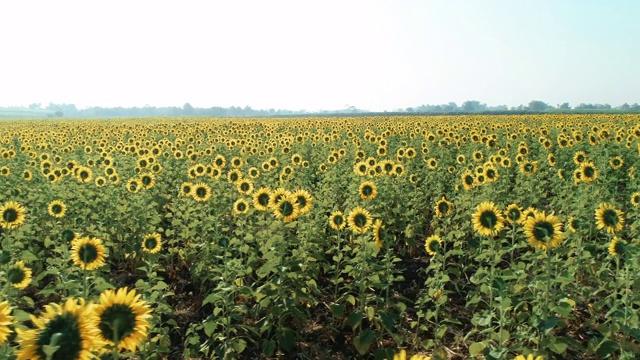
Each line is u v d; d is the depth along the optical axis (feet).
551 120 152.97
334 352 24.35
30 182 49.98
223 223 40.55
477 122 146.61
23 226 32.50
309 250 29.81
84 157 72.02
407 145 82.74
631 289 25.77
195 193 36.88
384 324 21.72
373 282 24.11
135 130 135.13
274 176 51.96
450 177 53.52
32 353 9.72
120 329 11.30
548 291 20.99
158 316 20.89
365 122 161.27
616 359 21.34
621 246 22.91
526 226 21.11
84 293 18.81
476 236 33.35
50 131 134.82
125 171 55.21
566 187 41.86
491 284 22.39
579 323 25.93
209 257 30.09
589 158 61.82
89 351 10.10
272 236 28.17
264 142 94.02
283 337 22.99
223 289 22.09
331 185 47.09
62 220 38.78
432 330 25.90
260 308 25.73
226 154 78.33
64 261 24.29
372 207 35.88
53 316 10.14
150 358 19.61
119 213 37.81
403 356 8.25
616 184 51.06
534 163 46.24
